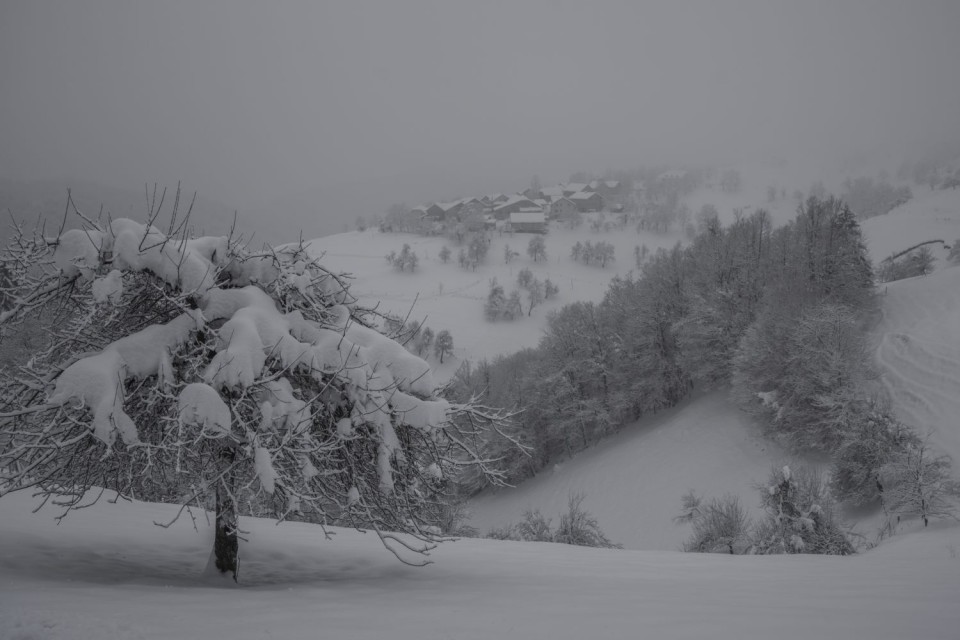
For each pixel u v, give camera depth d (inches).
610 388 2057.1
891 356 1644.9
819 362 1424.7
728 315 1829.5
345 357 320.2
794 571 395.5
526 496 1851.6
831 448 1331.2
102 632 157.2
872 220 5280.5
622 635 173.0
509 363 2571.4
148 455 257.3
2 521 429.7
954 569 411.5
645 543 1330.0
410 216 7027.6
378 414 317.7
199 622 179.0
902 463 1051.3
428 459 361.7
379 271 5014.8
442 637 167.8
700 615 208.2
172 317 340.2
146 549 393.7
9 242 293.1
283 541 465.4
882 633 175.3
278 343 308.5
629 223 7219.5
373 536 532.7
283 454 286.8
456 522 1017.5
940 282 2023.9
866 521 1125.1
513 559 432.5
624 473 1654.8
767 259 1931.6
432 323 3890.3
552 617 202.7
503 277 4904.0
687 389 1999.3
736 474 1432.1
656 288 2096.5
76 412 269.3
